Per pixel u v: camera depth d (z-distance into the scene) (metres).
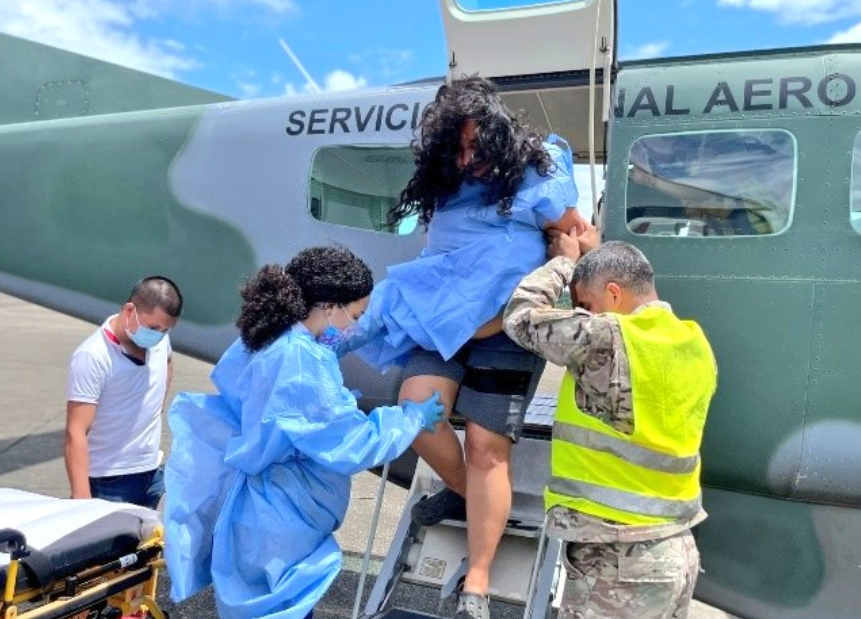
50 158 4.18
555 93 3.10
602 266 1.93
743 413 2.71
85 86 4.75
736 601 2.79
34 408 7.96
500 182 2.09
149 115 4.05
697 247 2.82
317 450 2.00
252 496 2.10
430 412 2.14
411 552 2.48
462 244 2.19
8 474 5.73
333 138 3.57
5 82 4.83
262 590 2.10
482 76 3.03
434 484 2.67
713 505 2.82
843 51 2.81
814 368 2.64
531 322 1.88
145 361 3.12
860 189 2.66
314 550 2.15
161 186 3.94
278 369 2.02
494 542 2.12
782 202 2.74
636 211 2.92
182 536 2.16
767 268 2.72
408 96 3.50
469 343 2.25
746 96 2.83
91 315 4.15
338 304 2.16
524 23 2.82
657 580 1.81
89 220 4.10
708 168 2.85
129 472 3.14
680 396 1.78
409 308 2.21
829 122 2.72
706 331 2.78
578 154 3.96
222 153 3.81
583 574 1.88
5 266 4.27
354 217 3.52
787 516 2.72
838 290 2.64
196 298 3.83
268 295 2.12
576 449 1.89
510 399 2.16
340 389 2.07
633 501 1.81
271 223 3.68
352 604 3.82
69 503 2.54
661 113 2.91
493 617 3.74
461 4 2.89
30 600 2.12
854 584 2.63
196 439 2.27
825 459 2.61
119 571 2.44
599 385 1.79
